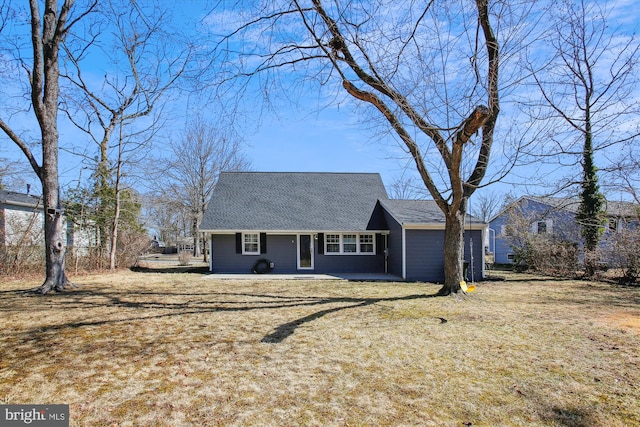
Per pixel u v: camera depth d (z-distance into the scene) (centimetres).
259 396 380
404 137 862
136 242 1998
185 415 342
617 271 1518
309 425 323
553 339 581
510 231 2025
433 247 1544
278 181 2089
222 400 371
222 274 1695
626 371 447
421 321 701
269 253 1767
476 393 387
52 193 1073
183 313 774
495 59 695
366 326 662
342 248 1792
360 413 344
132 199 2073
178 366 464
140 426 322
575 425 326
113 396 380
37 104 1038
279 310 807
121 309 813
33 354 508
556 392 390
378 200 1947
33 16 999
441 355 505
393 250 1702
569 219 1819
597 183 1398
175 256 3831
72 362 478
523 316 748
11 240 1452
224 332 621
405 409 352
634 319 725
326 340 574
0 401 369
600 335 605
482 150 940
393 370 450
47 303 884
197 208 3347
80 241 1764
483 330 635
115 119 1788
